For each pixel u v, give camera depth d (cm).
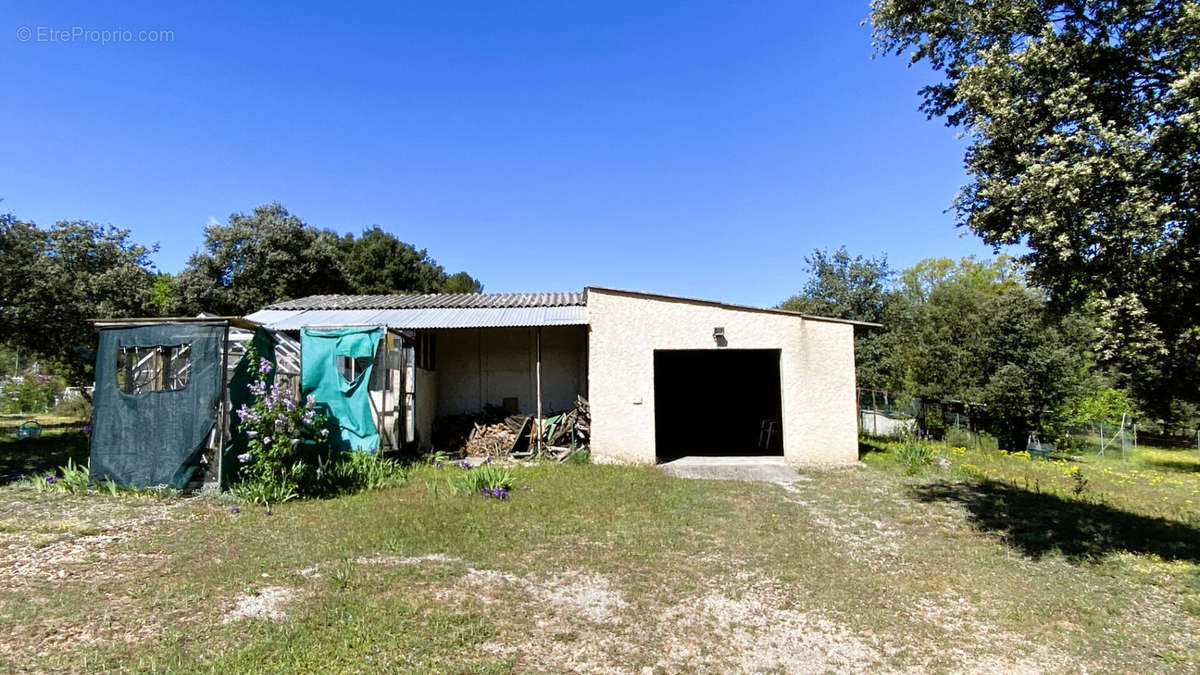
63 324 1684
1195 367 754
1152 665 480
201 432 916
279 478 919
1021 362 2088
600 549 724
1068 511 972
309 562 630
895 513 945
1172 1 683
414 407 1415
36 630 447
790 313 1443
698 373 2175
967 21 898
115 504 845
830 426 1427
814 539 793
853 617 553
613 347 1426
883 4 1000
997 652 496
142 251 2069
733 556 715
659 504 954
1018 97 743
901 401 2319
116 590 530
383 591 559
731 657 470
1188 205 642
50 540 661
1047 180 667
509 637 482
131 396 940
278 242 3028
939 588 636
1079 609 588
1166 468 1791
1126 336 767
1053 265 720
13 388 2436
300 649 435
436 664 427
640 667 447
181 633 453
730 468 1352
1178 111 651
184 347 947
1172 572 695
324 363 1162
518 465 1317
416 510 854
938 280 4481
